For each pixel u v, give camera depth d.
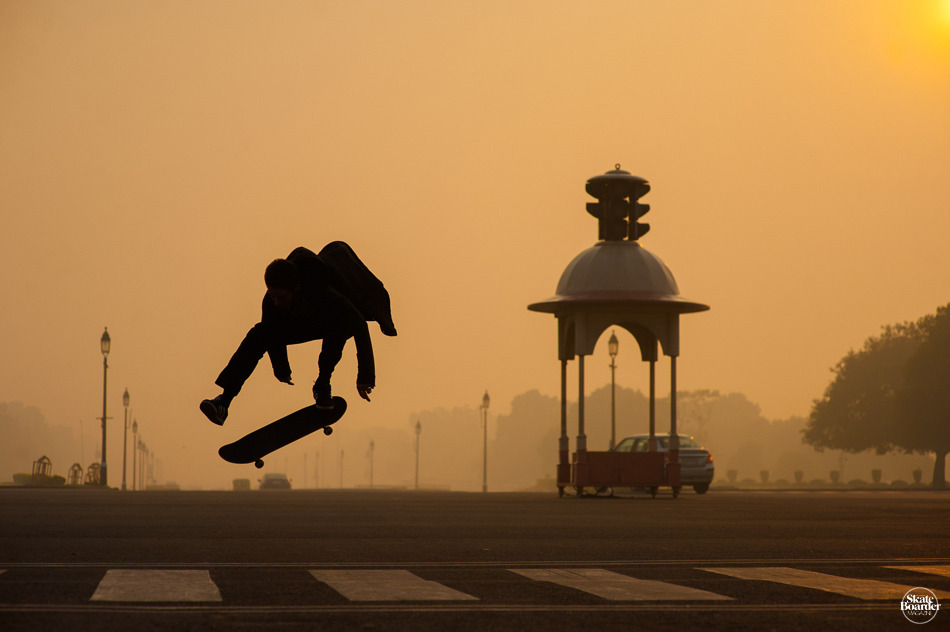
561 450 53.06
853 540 21.52
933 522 28.55
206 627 9.92
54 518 28.34
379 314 10.16
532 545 19.89
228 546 19.11
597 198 52.47
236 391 9.95
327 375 9.98
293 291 9.53
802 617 10.95
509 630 10.07
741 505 41.03
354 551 18.30
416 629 10.04
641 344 55.12
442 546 19.53
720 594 12.68
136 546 18.91
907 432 123.88
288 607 11.30
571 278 51.41
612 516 31.25
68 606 11.10
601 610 11.38
